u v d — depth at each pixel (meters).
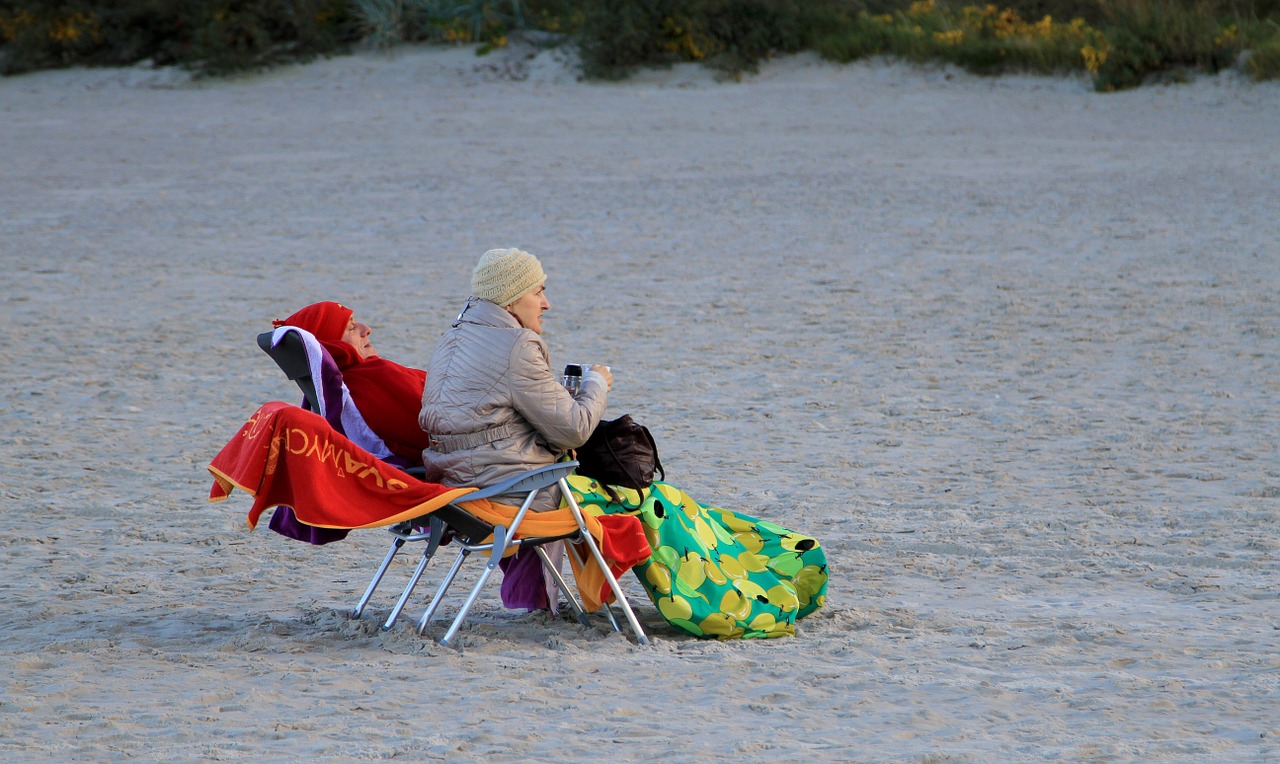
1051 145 94.88
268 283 57.62
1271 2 121.88
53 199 81.75
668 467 31.95
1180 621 21.33
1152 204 71.50
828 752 15.85
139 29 142.38
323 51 140.25
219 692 18.05
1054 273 56.09
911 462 32.16
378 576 21.86
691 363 42.81
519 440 20.88
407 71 135.25
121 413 37.62
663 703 17.78
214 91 132.62
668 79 128.00
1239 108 105.25
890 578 24.08
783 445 33.84
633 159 93.19
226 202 79.75
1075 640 20.41
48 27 142.50
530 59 135.12
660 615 22.62
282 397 39.44
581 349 44.91
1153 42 114.56
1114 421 35.41
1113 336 45.28
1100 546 25.67
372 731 16.61
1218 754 15.70
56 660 19.39
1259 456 31.97
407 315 50.78
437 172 89.31
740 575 21.69
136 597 23.05
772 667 19.31
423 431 21.95
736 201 76.25
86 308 52.88
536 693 18.17
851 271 57.69
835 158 91.56
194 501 29.62
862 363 42.56
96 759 15.63
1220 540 25.92
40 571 24.52
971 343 44.94
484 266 21.33
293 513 21.81
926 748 15.98
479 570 25.09
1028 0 134.88
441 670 19.23
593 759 15.69
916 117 109.00
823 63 128.12
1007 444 33.56
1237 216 67.38
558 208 75.38
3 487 30.42
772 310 50.66
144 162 96.56
